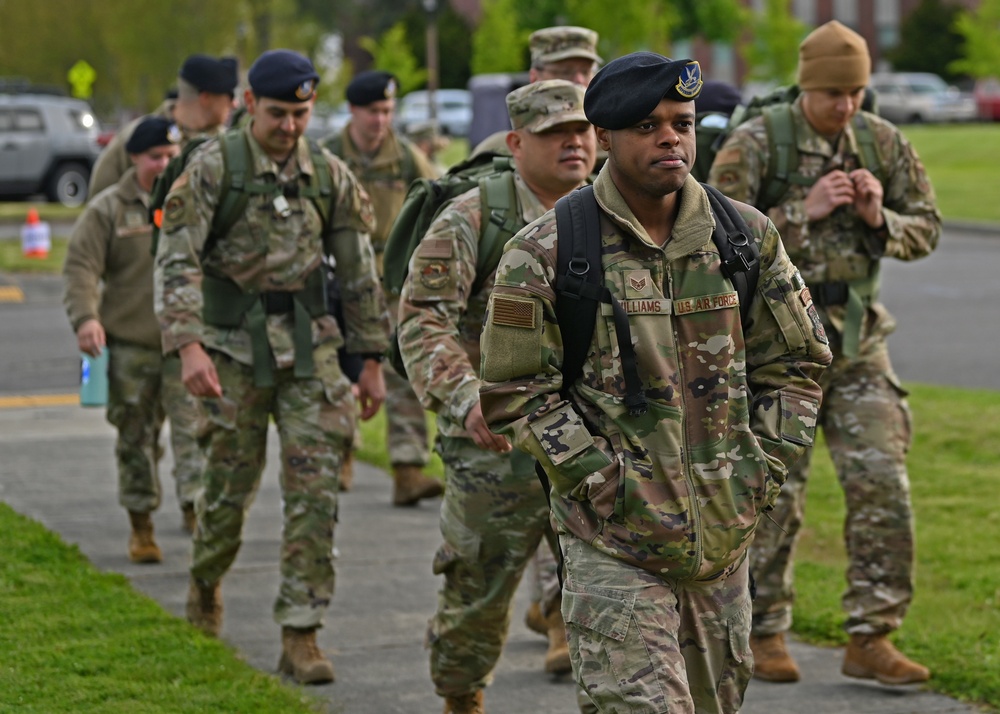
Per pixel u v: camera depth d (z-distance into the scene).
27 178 74.94
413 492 21.73
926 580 17.27
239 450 14.56
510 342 9.16
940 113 133.25
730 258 9.26
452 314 11.96
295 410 14.32
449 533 12.14
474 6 179.38
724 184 14.12
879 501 13.86
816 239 14.05
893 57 165.62
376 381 15.09
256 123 14.31
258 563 18.62
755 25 130.25
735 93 16.08
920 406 26.61
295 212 14.43
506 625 12.30
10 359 35.59
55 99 76.88
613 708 9.02
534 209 12.19
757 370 9.59
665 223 9.31
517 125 12.18
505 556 12.03
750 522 9.31
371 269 14.93
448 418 12.00
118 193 18.70
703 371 9.22
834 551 18.92
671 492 9.10
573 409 9.20
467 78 164.25
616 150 9.05
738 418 9.32
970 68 142.62
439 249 12.02
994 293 46.38
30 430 27.22
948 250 58.78
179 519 20.75
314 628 14.07
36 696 12.78
